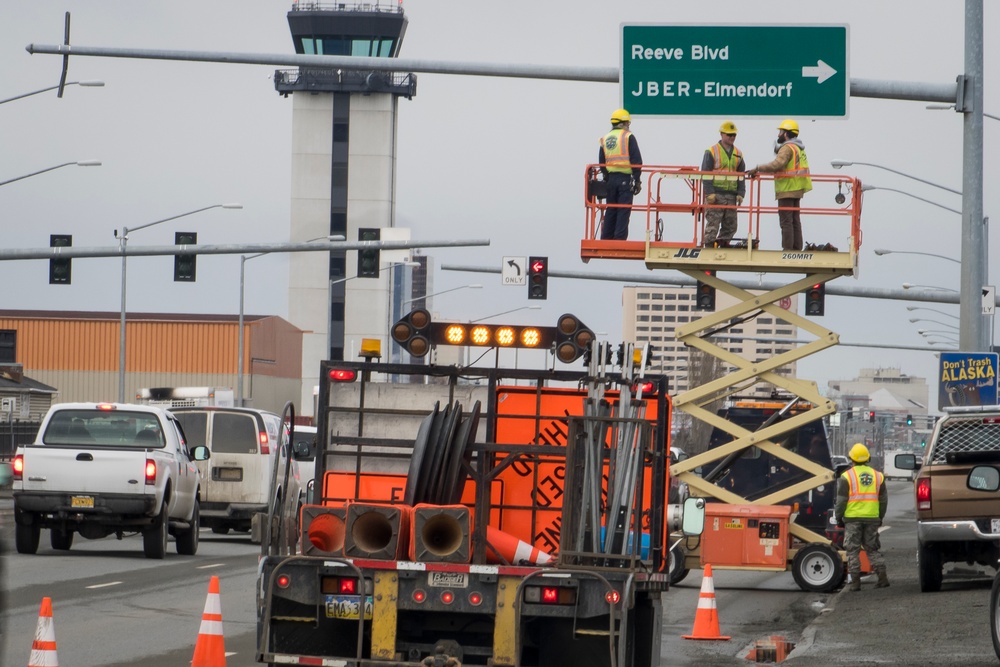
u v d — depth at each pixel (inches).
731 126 3400.6
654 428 1686.8
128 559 3617.1
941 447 3110.2
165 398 6638.8
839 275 3390.7
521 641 1535.4
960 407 3065.9
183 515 3791.8
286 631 1579.7
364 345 1793.8
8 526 4426.7
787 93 2989.7
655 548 1678.2
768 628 2591.0
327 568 1541.6
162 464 3538.4
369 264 6077.8
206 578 3159.5
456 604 1530.5
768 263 3373.5
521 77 2960.1
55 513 3513.8
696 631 2383.1
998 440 3090.6
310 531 1573.6
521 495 1759.4
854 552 3272.6
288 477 1684.3
